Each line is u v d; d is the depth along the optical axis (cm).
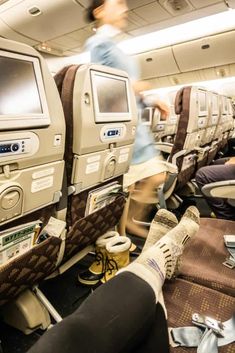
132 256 205
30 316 125
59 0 454
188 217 128
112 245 167
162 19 523
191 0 447
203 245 137
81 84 113
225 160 358
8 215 96
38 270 119
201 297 101
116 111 137
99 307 65
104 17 197
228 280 108
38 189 105
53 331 60
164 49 664
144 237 244
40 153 100
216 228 154
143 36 627
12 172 92
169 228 129
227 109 505
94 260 194
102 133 128
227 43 592
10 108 87
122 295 68
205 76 712
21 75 91
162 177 231
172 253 97
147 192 242
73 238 136
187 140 241
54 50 720
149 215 279
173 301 100
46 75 100
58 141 107
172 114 513
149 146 235
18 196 96
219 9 480
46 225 120
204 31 589
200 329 88
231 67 657
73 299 162
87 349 57
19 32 587
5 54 85
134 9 477
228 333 86
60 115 106
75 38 624
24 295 129
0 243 96
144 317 67
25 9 498
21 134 90
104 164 139
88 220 142
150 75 766
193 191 317
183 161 254
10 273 102
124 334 62
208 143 352
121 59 195
